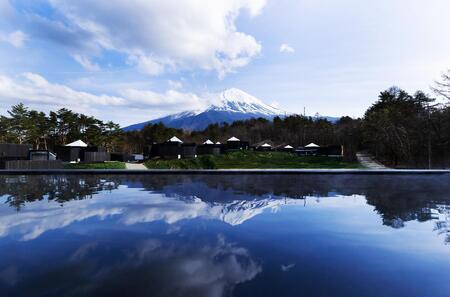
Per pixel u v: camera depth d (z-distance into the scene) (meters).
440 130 29.30
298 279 1.79
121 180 7.63
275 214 3.68
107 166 26.19
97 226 3.05
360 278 1.83
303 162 33.28
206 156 34.56
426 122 30.97
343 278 1.83
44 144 52.59
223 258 2.14
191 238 2.64
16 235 2.70
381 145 34.94
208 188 6.26
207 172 8.63
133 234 2.75
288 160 34.41
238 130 90.19
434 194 5.39
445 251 2.32
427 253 2.28
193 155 36.69
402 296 1.61
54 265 1.98
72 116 54.38
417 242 2.55
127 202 4.50
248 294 1.61
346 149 41.66
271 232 2.84
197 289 1.66
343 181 7.39
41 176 8.40
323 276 1.85
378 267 2.00
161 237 2.66
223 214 3.66
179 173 8.74
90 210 3.88
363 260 2.13
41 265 1.98
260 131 84.50
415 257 2.19
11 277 1.80
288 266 2.00
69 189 6.05
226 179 7.80
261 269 1.96
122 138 65.06
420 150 31.36
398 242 2.54
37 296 1.57
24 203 4.39
